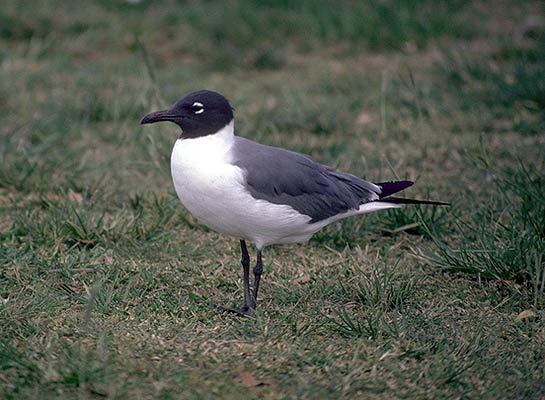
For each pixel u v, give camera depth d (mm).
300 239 9852
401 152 14438
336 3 20469
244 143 9406
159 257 10945
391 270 10500
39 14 19766
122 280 10234
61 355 8297
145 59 15164
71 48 18812
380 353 8586
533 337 9133
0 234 11219
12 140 14273
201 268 10672
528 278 10344
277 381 8062
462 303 9914
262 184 9109
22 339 8695
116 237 11281
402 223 11836
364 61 18734
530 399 7930
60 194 12719
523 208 11242
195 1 20719
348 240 11531
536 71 16875
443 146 14711
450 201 12484
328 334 9039
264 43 19375
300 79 17859
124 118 15781
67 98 16422
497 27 19797
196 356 8414
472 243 11055
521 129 15148
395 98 16594
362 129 15492
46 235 11148
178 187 9297
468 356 8594
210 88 17062
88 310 8812
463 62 17906
